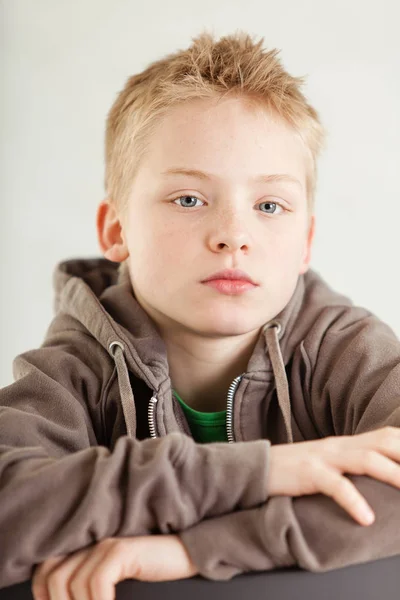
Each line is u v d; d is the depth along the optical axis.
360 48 2.13
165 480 0.77
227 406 1.14
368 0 2.13
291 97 1.16
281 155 1.09
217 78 1.11
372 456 0.80
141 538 0.77
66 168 2.27
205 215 1.05
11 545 0.75
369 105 2.13
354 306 1.24
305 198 1.16
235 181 1.05
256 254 1.05
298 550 0.74
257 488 0.78
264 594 0.74
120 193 1.21
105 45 2.24
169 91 1.10
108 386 1.11
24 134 2.26
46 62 2.25
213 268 1.03
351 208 2.13
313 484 0.78
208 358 1.17
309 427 1.14
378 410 0.97
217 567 0.74
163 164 1.08
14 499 0.77
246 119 1.07
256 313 1.06
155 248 1.07
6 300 2.29
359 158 2.13
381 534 0.75
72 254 2.28
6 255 2.28
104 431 1.12
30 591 0.77
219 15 2.18
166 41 2.22
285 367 1.18
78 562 0.76
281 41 2.14
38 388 1.02
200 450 0.80
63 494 0.76
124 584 0.74
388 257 2.13
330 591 0.74
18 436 0.91
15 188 2.27
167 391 1.11
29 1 2.24
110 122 1.33
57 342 1.19
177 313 1.07
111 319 1.13
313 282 1.30
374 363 1.06
